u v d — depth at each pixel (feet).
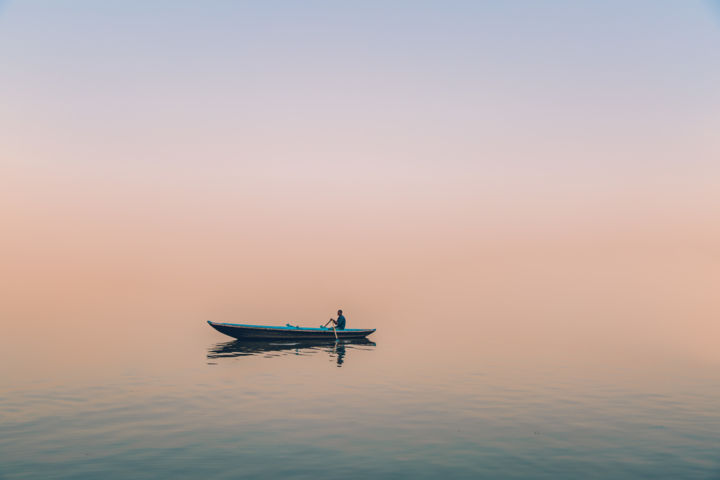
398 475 41.45
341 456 45.39
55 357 96.94
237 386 72.18
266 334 119.65
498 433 52.13
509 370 87.71
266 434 51.13
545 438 50.70
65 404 61.72
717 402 65.46
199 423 54.44
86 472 41.11
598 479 40.98
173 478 40.24
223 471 41.73
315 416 57.57
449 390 71.26
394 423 55.26
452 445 48.49
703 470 42.80
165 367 86.48
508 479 40.88
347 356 101.40
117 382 74.18
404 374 82.64
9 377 77.61
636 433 52.26
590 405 63.46
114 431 51.52
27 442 47.98
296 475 41.11
